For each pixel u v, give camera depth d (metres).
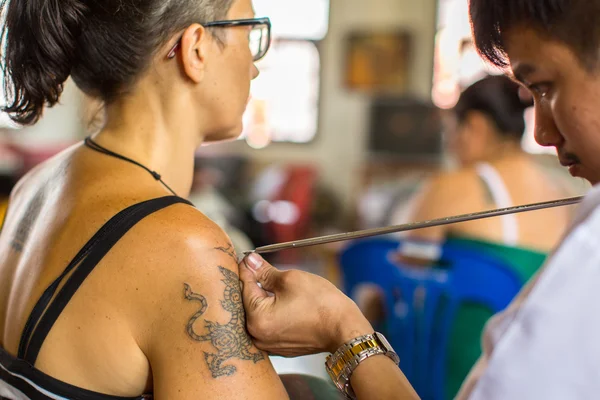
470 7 0.67
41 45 0.80
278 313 0.74
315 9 6.72
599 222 0.48
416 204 1.87
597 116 0.55
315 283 0.77
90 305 0.73
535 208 0.71
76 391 0.73
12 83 0.84
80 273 0.73
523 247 1.62
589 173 0.60
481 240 1.66
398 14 6.55
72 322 0.73
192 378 0.70
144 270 0.72
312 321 0.75
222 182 6.15
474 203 1.75
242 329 0.74
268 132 6.87
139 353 0.73
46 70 0.81
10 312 0.80
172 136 0.86
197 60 0.83
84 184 0.81
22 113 0.86
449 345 1.67
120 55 0.81
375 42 6.61
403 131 6.36
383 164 6.39
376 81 6.65
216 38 0.85
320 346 0.76
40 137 5.33
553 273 0.48
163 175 0.86
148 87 0.84
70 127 5.37
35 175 0.93
